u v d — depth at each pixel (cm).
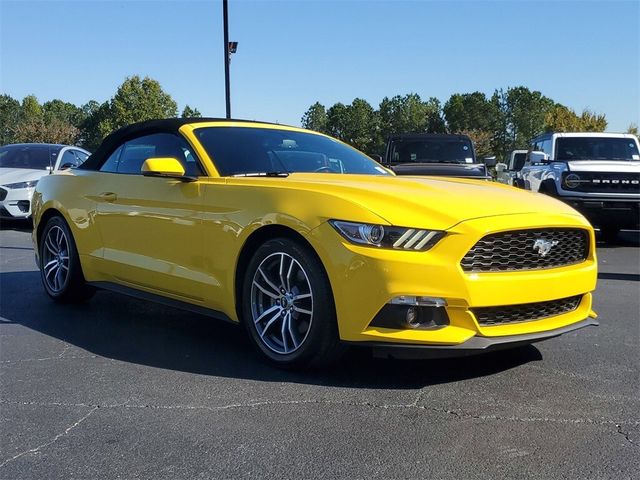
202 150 445
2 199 1141
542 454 279
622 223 1059
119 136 532
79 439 293
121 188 488
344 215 345
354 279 336
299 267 364
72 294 557
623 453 281
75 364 401
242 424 309
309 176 425
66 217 541
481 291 335
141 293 479
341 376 376
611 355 428
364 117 9344
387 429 304
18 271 744
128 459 274
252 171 443
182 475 261
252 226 382
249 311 394
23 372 386
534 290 352
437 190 380
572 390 359
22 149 1271
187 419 315
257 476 260
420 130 9006
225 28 1562
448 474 261
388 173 513
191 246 424
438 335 330
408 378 374
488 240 343
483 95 8669
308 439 293
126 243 480
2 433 300
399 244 332
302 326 376
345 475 260
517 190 422
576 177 1041
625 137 1184
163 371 387
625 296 643
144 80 8938
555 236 373
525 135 8525
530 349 439
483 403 337
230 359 410
